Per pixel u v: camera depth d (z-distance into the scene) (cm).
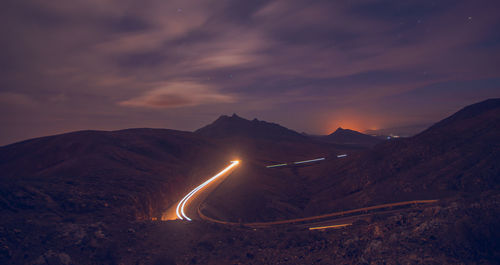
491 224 1423
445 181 6281
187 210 5669
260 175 10888
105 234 2577
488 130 8150
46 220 2906
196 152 13150
